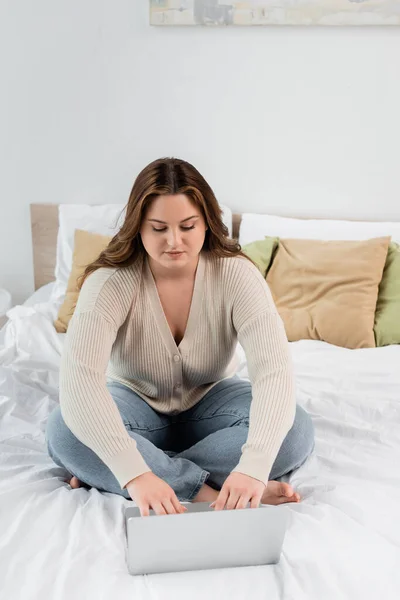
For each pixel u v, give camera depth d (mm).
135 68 2371
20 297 2752
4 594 950
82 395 1122
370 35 2248
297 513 1158
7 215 2619
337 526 1128
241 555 1037
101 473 1225
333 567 1021
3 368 1702
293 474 1319
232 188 2492
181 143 2455
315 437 1468
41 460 1374
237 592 972
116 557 1046
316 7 2213
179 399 1360
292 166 2436
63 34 2352
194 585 992
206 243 1256
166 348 1271
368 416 1546
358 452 1382
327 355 1877
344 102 2336
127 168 2508
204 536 1004
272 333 1211
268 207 2500
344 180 2428
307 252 2139
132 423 1292
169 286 1245
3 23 2355
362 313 1988
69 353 1158
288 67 2316
